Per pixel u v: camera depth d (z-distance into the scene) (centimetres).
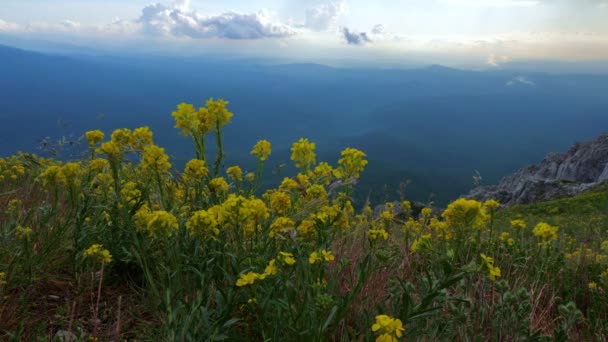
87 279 308
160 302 226
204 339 204
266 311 206
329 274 285
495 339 241
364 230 394
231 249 275
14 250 320
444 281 186
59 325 259
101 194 332
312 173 392
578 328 338
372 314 242
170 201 326
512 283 352
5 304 261
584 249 496
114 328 256
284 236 264
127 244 308
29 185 500
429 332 240
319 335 186
